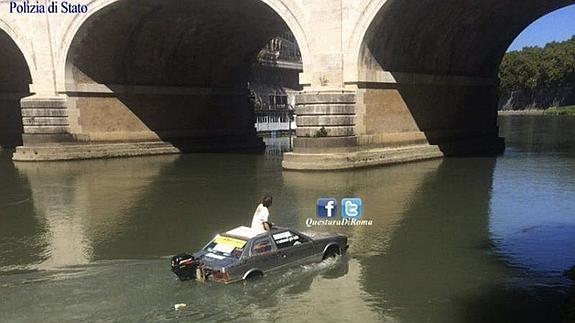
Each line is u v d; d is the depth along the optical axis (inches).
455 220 699.4
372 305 419.8
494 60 1660.9
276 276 474.3
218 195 898.7
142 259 541.6
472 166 1216.8
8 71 1847.9
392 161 1225.4
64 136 1409.9
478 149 1587.1
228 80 1828.2
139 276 474.6
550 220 700.7
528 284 466.3
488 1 1248.8
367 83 1159.6
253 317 393.1
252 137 1931.6
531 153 1533.0
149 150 1566.2
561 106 5816.9
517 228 660.1
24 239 636.1
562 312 405.1
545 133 2593.5
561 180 1022.4
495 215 729.0
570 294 440.8
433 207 776.9
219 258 460.8
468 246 582.9
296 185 960.3
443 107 1455.5
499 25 1445.6
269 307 410.9
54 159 1385.3
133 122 1550.2
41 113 1385.3
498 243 595.5
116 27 1389.0
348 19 1096.8
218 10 1425.9
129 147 1528.1
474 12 1286.9
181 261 446.3
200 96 1726.1
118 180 1080.2
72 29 1357.0
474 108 1610.5
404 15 1133.7
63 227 693.3
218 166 1293.1
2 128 1868.8
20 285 456.8
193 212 771.4
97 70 1459.2
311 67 1133.7
